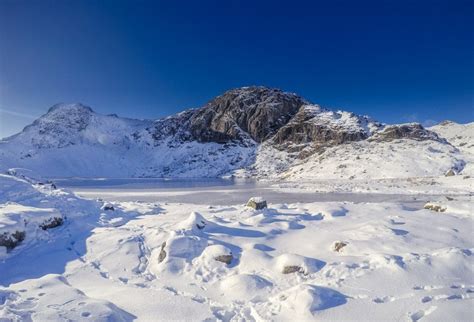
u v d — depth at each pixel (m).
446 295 6.95
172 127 157.62
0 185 17.75
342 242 10.66
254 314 6.95
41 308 6.98
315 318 6.33
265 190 46.59
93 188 55.84
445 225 13.11
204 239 11.27
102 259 10.89
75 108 172.50
